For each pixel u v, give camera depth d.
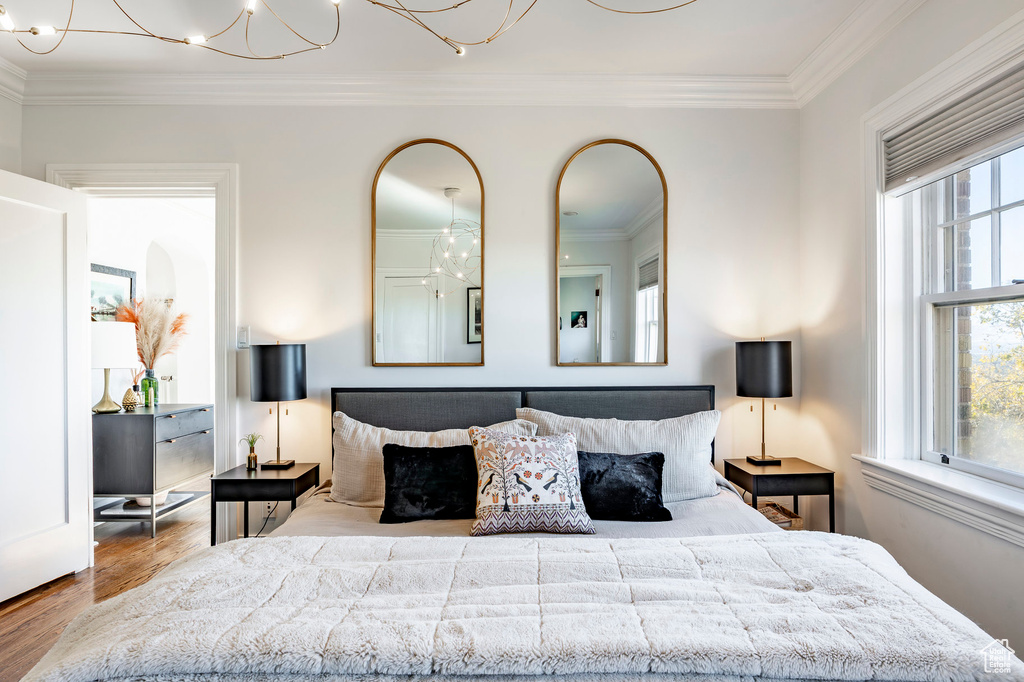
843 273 2.86
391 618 1.31
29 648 2.31
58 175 3.13
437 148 3.21
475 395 3.11
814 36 2.76
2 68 2.95
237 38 2.75
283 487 2.77
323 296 3.20
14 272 2.74
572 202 3.24
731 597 1.41
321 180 3.20
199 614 1.33
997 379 2.17
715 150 3.27
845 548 1.75
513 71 3.11
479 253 3.23
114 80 3.08
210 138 3.18
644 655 1.17
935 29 2.27
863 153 2.68
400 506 2.40
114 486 3.79
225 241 3.17
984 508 1.99
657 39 2.78
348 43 2.80
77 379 3.02
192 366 5.57
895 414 2.60
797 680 1.17
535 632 1.24
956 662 1.16
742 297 3.27
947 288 2.42
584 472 2.47
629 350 3.25
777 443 3.28
